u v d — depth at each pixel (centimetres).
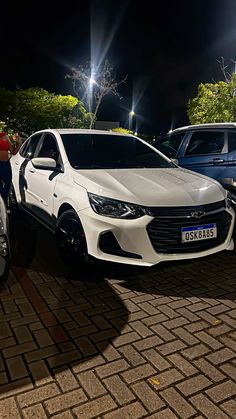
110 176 355
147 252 304
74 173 367
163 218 308
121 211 305
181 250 317
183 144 537
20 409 190
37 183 439
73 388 205
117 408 191
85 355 235
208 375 217
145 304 304
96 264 315
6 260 303
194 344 249
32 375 215
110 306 300
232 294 324
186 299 314
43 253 415
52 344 247
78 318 281
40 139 489
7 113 1512
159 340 253
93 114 2027
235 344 250
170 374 218
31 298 311
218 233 340
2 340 251
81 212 325
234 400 198
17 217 552
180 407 192
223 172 459
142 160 432
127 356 234
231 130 470
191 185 356
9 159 601
